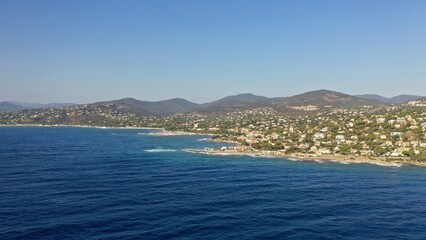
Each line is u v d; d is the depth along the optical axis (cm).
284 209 11975
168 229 9838
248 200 13050
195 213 11325
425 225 10600
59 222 10250
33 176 16962
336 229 10144
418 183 16788
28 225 9994
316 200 13262
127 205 12081
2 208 11531
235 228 10031
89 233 9462
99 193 13688
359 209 12156
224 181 16538
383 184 16450
